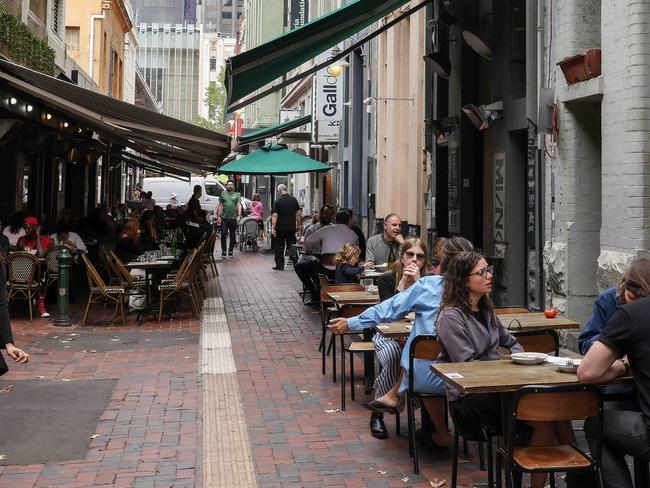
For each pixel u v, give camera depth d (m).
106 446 6.37
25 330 11.73
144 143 17.09
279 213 22.05
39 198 21.23
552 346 6.28
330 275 12.85
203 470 5.82
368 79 23.64
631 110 8.21
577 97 9.21
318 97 25.80
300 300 15.62
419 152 17.25
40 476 5.70
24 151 17.64
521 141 12.08
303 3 34.91
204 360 9.62
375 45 22.25
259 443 6.47
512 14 11.78
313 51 13.06
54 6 22.31
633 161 8.20
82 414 7.24
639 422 4.40
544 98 9.77
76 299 15.40
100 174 33.66
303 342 11.02
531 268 10.85
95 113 11.84
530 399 4.34
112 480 5.63
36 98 13.71
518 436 5.17
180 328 12.17
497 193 12.50
